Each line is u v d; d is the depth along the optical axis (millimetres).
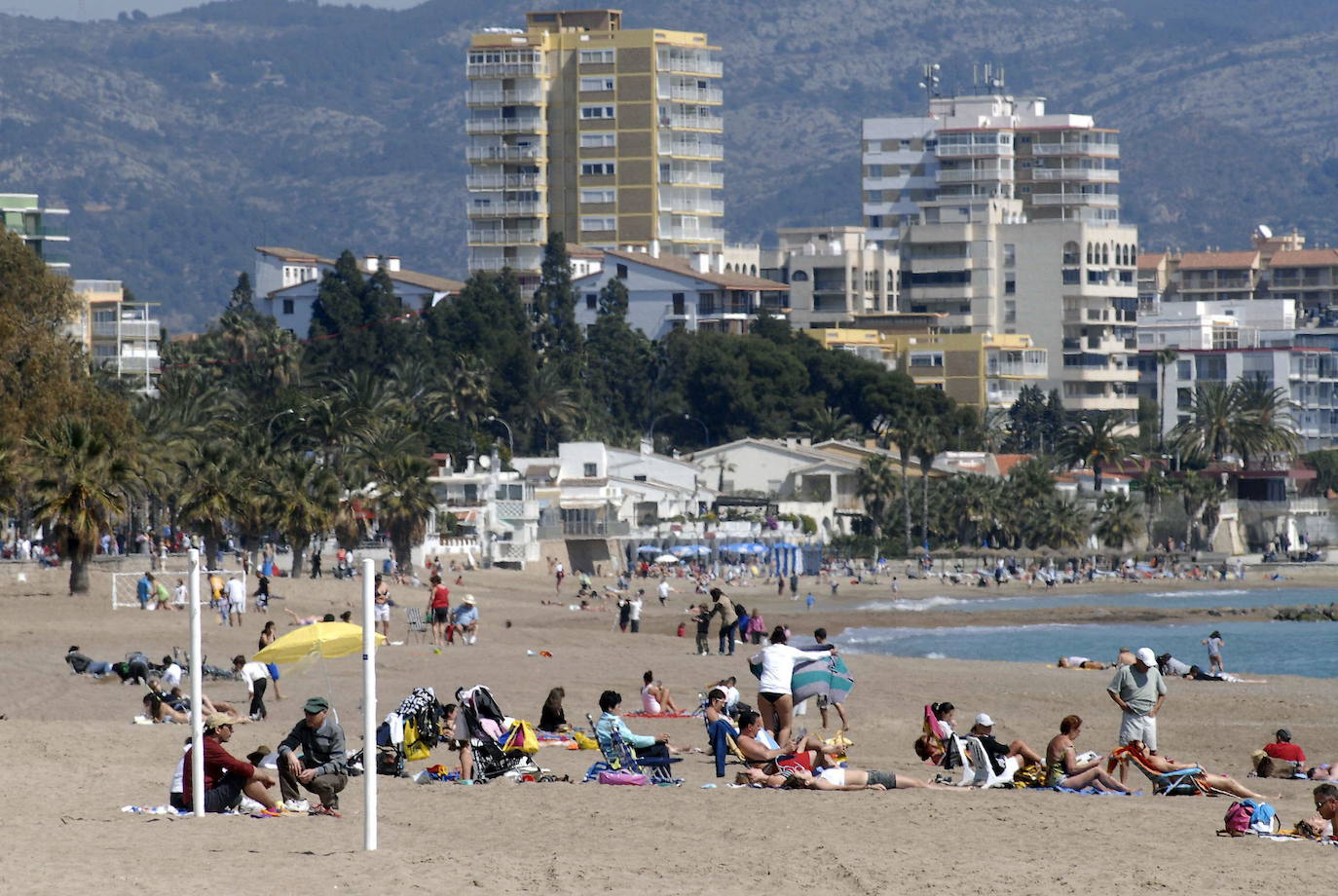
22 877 62688
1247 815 73500
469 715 91062
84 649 176375
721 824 75750
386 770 92688
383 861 66500
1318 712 142500
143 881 62125
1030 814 77938
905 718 129000
